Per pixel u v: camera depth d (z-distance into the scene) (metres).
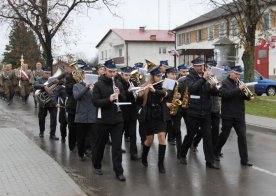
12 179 7.81
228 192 7.64
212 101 10.20
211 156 9.46
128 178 8.57
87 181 8.34
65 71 12.27
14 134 12.86
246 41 22.91
